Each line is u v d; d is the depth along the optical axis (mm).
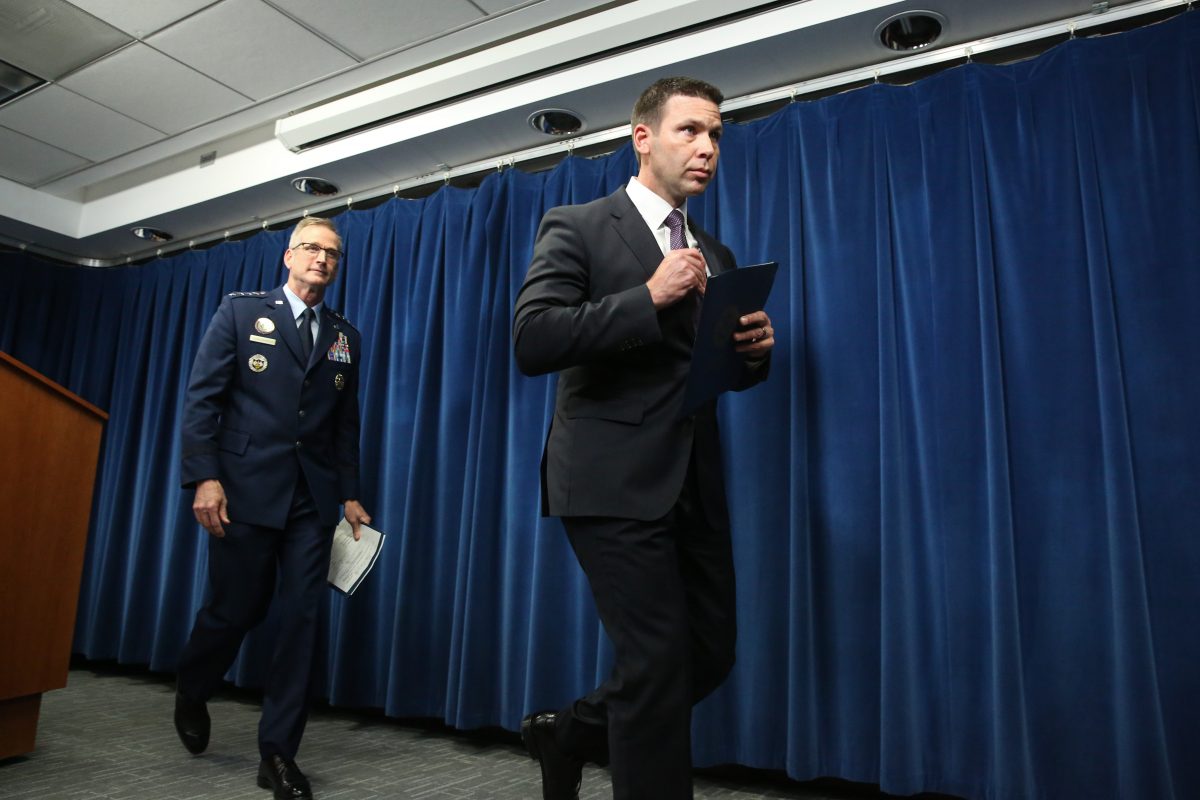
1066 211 1927
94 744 2281
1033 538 1846
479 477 2590
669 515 1231
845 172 2205
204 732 2191
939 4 2051
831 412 2096
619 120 2723
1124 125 1897
